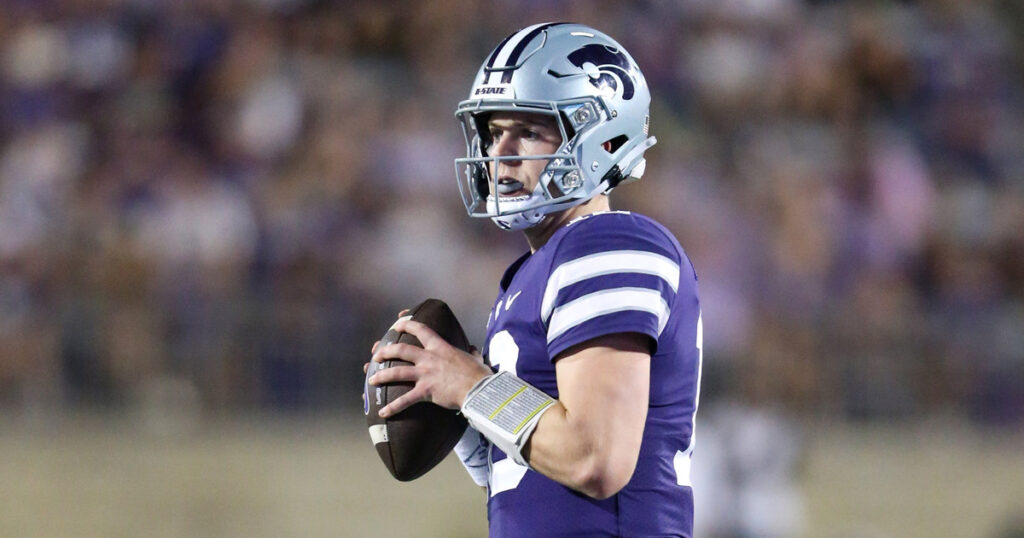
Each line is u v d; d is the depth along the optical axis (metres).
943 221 42.31
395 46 42.62
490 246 36.69
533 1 44.47
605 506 9.20
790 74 45.22
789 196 39.81
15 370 30.92
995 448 33.78
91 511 28.30
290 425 31.19
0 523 27.86
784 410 29.09
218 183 36.28
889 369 34.56
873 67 46.47
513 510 9.41
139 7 41.16
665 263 9.26
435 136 39.38
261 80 39.50
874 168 42.06
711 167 41.19
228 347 31.70
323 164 37.25
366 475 29.36
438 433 9.78
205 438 30.16
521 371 9.38
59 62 39.97
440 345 9.55
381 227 36.38
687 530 9.54
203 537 28.55
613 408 8.70
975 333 35.97
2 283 32.16
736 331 34.41
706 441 24.83
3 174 35.94
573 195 9.81
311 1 42.47
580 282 9.04
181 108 39.59
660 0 45.19
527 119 9.84
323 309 33.38
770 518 24.73
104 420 30.69
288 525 28.80
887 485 31.84
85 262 32.50
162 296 32.19
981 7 50.38
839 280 38.91
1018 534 30.42
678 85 43.78
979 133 46.31
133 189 35.66
